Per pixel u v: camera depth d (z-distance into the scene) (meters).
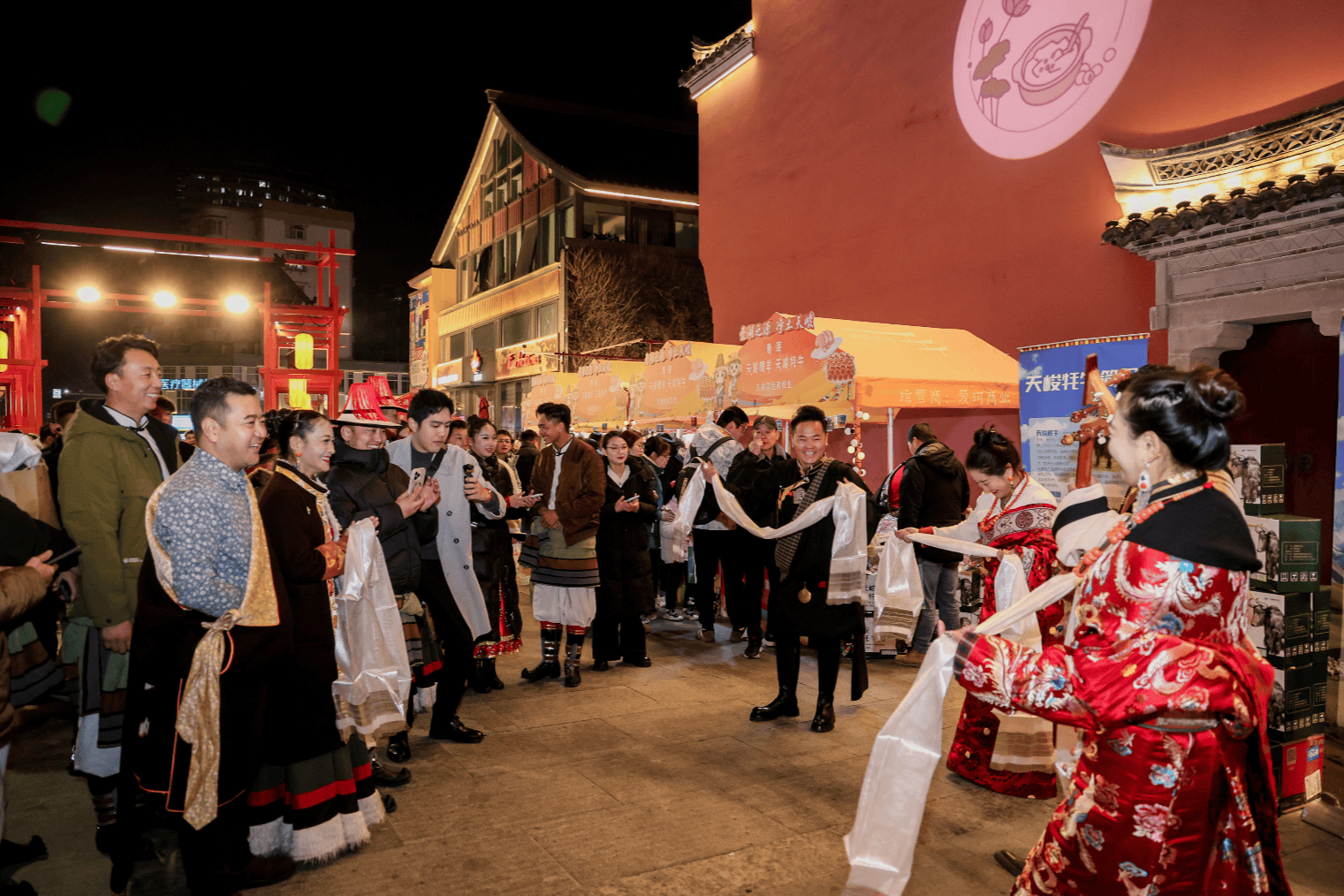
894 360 6.86
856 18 10.27
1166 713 1.69
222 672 2.57
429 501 3.84
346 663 3.20
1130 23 6.99
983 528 3.97
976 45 8.56
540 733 4.56
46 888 2.89
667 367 9.53
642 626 6.10
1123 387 1.89
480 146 27.53
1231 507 1.76
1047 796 3.68
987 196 8.45
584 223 22.59
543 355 23.27
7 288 12.60
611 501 5.88
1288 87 5.85
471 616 4.45
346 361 47.81
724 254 12.93
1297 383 5.86
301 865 3.03
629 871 3.00
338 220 61.53
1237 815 1.74
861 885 2.08
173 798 2.58
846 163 10.47
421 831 3.33
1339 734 4.48
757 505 5.18
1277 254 5.57
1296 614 3.58
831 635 4.51
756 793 3.72
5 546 2.63
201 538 2.53
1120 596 1.77
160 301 14.32
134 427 3.23
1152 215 6.24
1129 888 1.74
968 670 1.93
